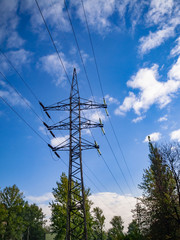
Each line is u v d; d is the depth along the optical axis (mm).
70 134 13828
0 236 35125
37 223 58500
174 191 17375
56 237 22234
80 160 12453
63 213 19656
